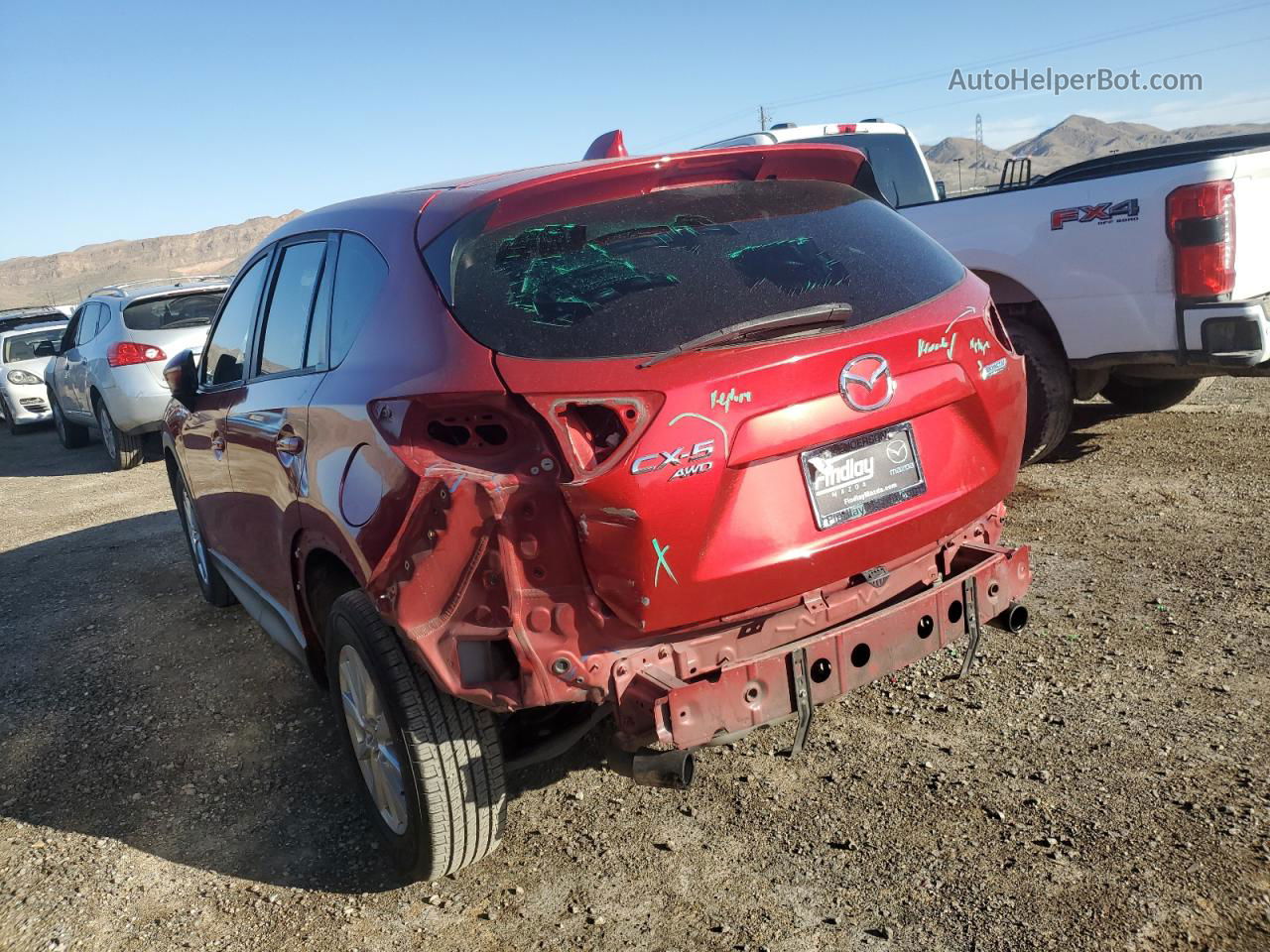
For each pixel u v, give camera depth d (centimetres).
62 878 326
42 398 1578
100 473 1116
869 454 266
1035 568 479
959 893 265
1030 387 589
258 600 427
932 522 279
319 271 345
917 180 879
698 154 283
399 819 292
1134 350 548
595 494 232
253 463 378
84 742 424
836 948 252
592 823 320
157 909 304
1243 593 425
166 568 675
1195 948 237
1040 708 354
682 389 236
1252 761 308
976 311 291
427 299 268
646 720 240
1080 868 269
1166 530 507
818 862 286
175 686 472
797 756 342
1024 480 618
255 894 306
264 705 441
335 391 297
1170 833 279
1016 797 304
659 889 284
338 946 277
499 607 240
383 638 273
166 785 380
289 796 362
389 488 258
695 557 241
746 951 255
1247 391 799
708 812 317
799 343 252
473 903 288
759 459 246
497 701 243
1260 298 527
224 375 434
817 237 287
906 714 361
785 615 261
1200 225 511
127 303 1056
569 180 270
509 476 236
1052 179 658
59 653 534
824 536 258
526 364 242
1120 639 398
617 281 257
